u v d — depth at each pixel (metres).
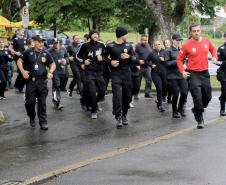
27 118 14.15
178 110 14.20
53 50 16.22
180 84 13.86
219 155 9.03
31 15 29.16
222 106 13.84
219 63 13.52
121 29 12.36
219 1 30.25
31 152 9.82
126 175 7.88
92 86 13.64
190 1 30.47
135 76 15.98
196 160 8.70
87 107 15.30
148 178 7.68
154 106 16.39
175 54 13.90
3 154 9.69
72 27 32.59
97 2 28.25
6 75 18.34
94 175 7.94
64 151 9.84
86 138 11.14
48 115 14.57
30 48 12.51
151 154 9.23
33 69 12.22
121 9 31.05
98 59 13.33
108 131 11.95
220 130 11.54
